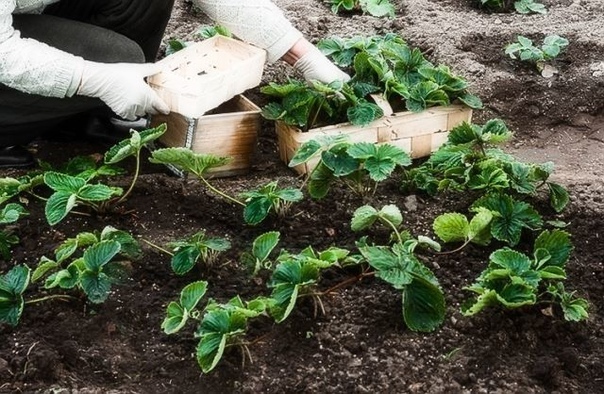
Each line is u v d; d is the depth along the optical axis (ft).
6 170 12.02
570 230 11.12
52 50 10.71
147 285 10.23
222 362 9.34
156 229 10.96
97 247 9.62
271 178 11.91
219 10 11.47
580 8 16.30
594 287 10.46
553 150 13.32
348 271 10.36
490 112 13.78
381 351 9.52
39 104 11.40
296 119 11.52
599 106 13.91
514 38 15.16
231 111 12.10
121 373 9.32
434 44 14.84
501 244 10.82
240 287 10.18
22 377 9.15
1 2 10.32
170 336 9.66
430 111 11.91
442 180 11.19
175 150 10.27
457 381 9.26
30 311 9.84
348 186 11.57
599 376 9.48
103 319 9.80
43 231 10.84
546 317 9.92
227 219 11.08
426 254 10.65
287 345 9.54
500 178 10.91
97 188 10.28
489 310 9.85
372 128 11.68
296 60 11.89
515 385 9.22
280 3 16.12
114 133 12.59
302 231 10.93
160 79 11.14
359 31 15.29
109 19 12.15
